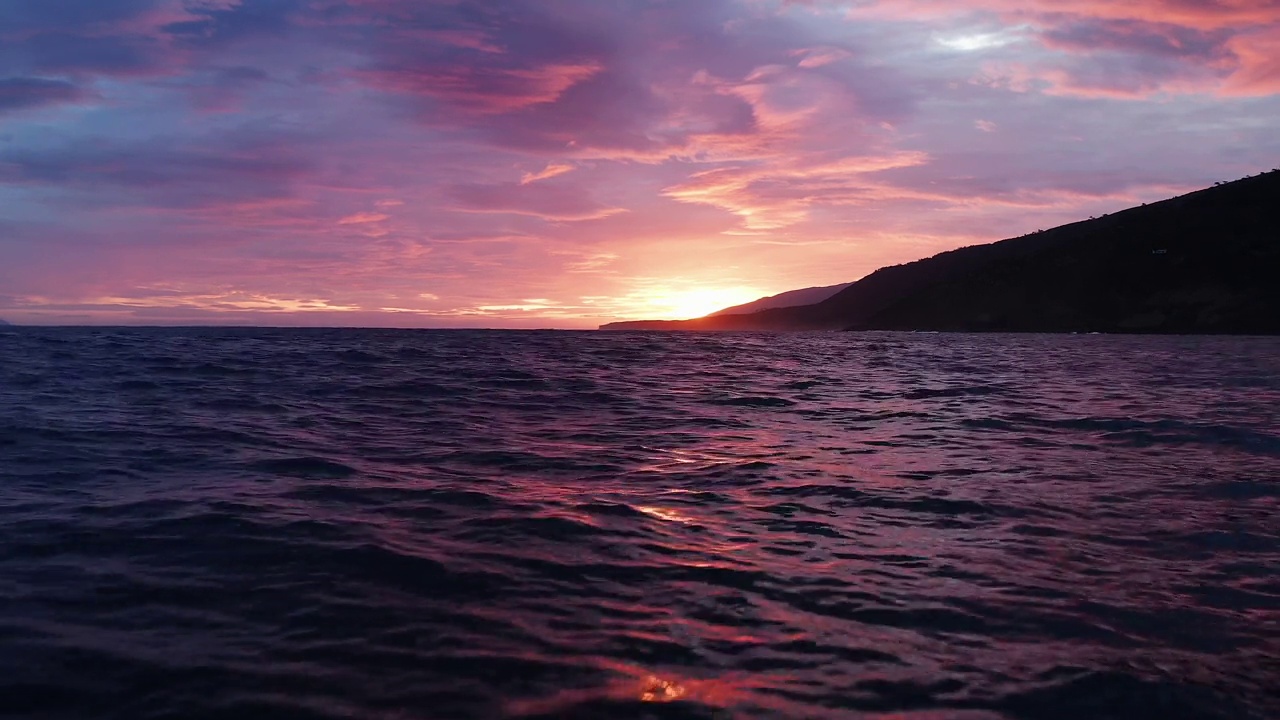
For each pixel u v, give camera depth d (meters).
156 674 3.67
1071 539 6.14
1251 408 14.39
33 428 10.45
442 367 22.20
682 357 30.22
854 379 21.03
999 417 13.26
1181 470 8.74
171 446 9.47
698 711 3.42
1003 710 3.52
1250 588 5.09
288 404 13.73
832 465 9.01
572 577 5.13
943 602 4.79
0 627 4.14
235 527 6.04
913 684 3.74
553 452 9.66
